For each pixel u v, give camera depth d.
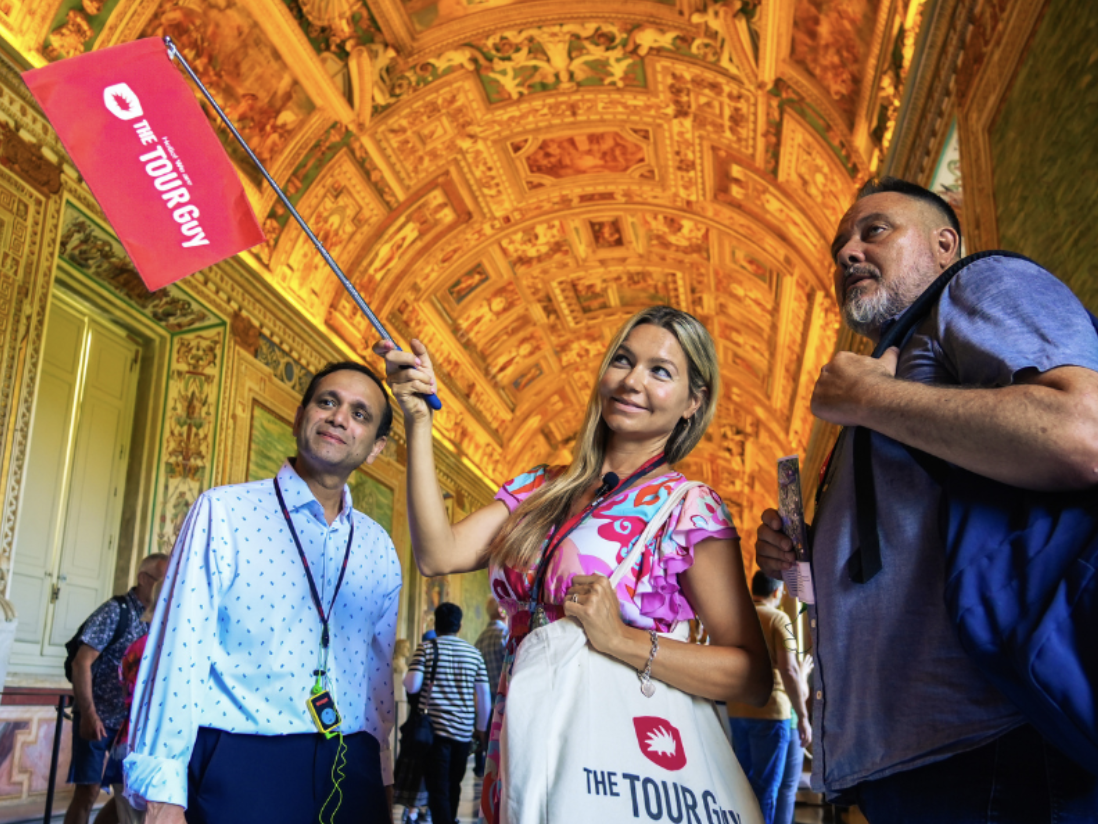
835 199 12.80
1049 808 1.27
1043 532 1.26
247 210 2.48
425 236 16.11
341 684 2.76
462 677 7.38
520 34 12.69
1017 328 1.42
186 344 11.09
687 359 2.27
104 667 5.87
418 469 2.28
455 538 2.28
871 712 1.49
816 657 1.67
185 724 2.32
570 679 1.68
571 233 18.50
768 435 26.56
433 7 11.81
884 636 1.50
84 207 8.77
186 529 2.59
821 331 16.42
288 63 11.09
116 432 10.37
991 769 1.34
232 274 11.40
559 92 14.09
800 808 9.89
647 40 12.70
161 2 9.13
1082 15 4.09
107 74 2.44
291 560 2.72
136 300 10.42
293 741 2.54
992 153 5.91
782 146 13.16
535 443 26.83
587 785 1.57
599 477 2.22
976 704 1.35
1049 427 1.22
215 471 10.73
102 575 9.88
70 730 8.54
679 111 14.12
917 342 1.65
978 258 1.63
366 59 11.88
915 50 7.50
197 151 2.49
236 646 2.55
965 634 1.24
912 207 1.92
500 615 10.89
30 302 7.93
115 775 4.12
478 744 10.22
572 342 23.25
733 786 1.72
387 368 2.34
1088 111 4.03
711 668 1.78
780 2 10.27
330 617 2.79
